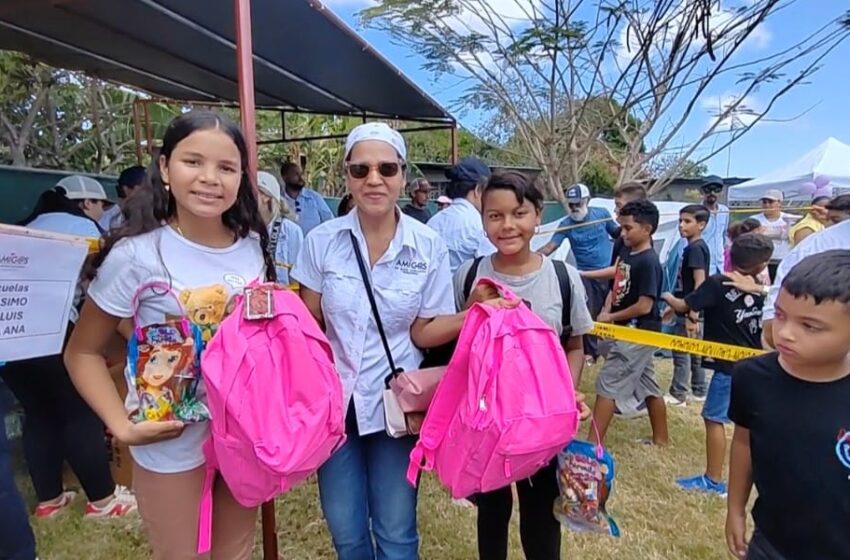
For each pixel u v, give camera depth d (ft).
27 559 6.45
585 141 38.81
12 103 27.27
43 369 9.02
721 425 11.05
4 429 6.48
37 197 17.76
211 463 5.03
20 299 5.49
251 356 4.59
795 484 4.61
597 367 20.08
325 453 4.93
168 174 4.97
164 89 21.74
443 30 36.70
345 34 14.34
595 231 19.65
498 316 5.35
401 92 20.47
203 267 5.13
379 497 6.23
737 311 10.85
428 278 6.22
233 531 5.62
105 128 32.83
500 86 39.01
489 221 6.41
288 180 21.61
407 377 5.98
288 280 10.08
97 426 9.58
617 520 9.93
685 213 16.51
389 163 5.92
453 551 8.91
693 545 9.19
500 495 7.04
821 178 30.17
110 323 5.04
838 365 4.52
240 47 7.29
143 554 8.76
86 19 13.88
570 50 35.35
